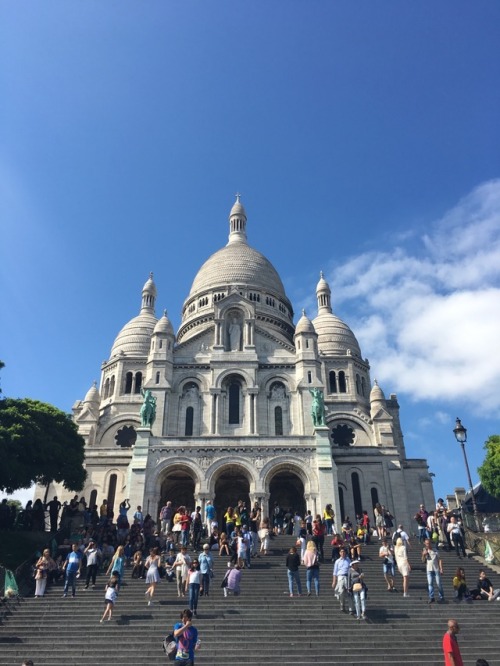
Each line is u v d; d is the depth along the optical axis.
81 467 50.41
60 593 27.91
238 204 98.38
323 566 31.97
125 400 69.94
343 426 67.88
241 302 63.38
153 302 85.00
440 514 38.22
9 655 20.92
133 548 34.38
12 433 43.66
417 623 23.62
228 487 55.56
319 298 86.75
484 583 27.30
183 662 16.64
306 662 20.19
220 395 57.81
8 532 37.44
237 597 26.28
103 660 20.50
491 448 60.12
